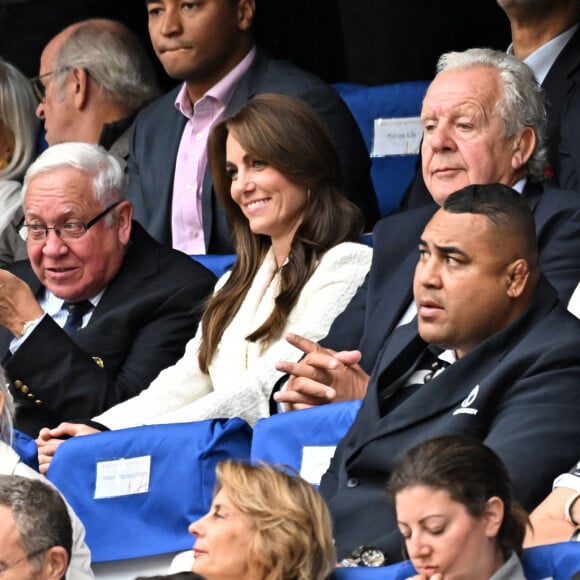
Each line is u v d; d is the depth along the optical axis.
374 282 19.48
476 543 12.30
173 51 25.98
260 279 21.02
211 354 20.91
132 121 28.02
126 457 17.39
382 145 27.62
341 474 15.88
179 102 26.44
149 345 22.25
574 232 18.72
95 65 28.23
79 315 22.80
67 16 32.97
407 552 13.73
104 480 17.44
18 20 33.12
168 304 22.47
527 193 19.69
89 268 22.45
